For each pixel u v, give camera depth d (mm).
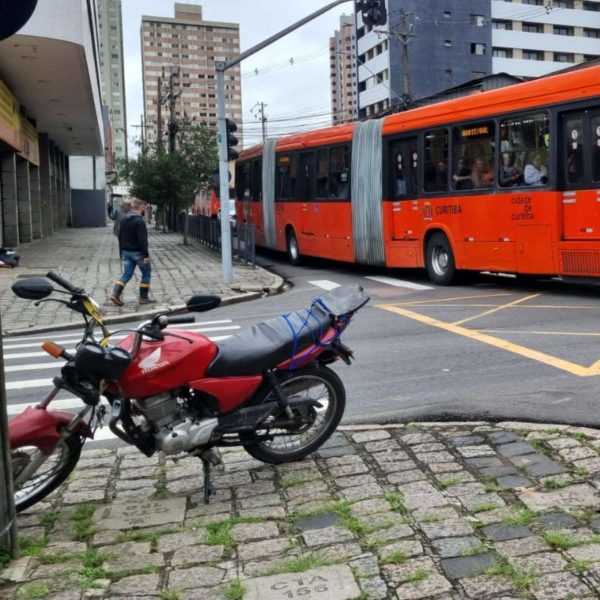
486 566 3355
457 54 71375
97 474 4875
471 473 4500
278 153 21391
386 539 3686
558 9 77750
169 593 3295
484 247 13188
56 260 23078
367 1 15906
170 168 30438
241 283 16359
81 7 18812
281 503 4262
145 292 13773
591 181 11195
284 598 3205
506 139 12648
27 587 3396
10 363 9086
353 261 17312
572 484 4234
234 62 16203
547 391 6328
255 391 4625
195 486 4605
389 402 6285
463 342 8555
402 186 15453
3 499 3621
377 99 72938
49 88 25031
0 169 28297
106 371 4039
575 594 3086
